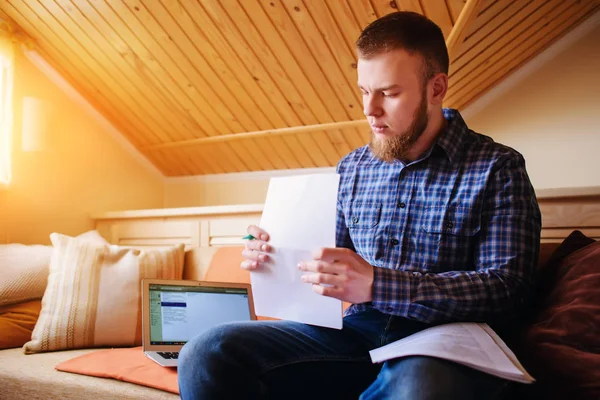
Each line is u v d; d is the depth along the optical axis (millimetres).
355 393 1016
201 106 2598
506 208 972
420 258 1036
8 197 2377
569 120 2398
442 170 1055
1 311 1760
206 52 2279
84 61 2510
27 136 2361
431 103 1052
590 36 2371
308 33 2049
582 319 918
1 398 1408
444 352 760
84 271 1705
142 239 2615
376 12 1887
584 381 830
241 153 2838
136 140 2965
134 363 1366
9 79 2342
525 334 976
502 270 920
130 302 1696
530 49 2385
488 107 2584
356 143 2543
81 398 1238
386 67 980
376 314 1047
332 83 2252
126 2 2131
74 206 2668
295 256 961
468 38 1982
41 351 1585
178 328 1468
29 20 2369
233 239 2326
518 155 1021
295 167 2828
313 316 951
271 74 2301
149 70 2459
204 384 894
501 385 776
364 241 1121
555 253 1232
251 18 2053
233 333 935
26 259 1896
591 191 1426
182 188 3105
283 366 958
